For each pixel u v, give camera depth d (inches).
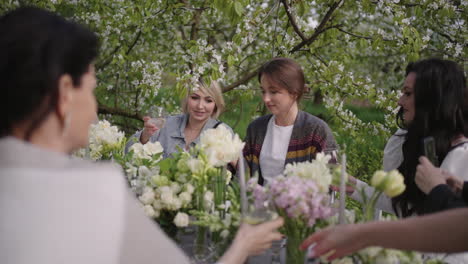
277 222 44.6
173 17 165.3
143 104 187.2
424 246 36.7
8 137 29.4
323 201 46.8
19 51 29.0
